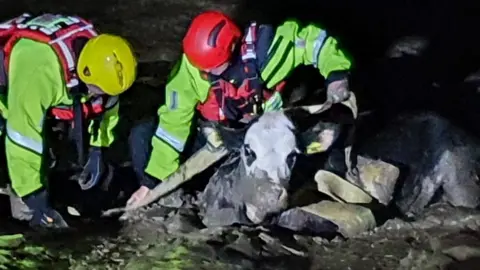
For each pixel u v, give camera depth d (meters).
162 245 5.51
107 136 6.09
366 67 8.38
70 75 5.49
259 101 5.80
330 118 5.91
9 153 5.43
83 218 5.88
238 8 9.85
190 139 6.05
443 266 5.31
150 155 6.04
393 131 6.34
